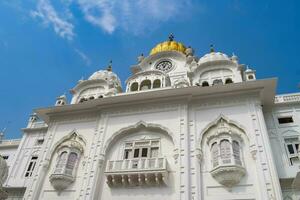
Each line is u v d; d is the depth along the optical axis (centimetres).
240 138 1986
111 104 2434
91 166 2131
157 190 1898
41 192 2167
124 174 1967
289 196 1789
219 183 1809
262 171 1755
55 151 2397
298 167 1906
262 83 2116
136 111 2361
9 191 2534
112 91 2706
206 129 2089
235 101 2172
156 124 2211
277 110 2256
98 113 2509
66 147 2347
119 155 2175
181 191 1806
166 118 2230
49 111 2609
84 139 2372
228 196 1744
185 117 2166
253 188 1734
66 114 2598
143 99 2350
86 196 1972
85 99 2911
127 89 2712
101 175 2094
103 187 2034
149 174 1920
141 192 1923
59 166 2231
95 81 3014
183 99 2278
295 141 2070
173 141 2072
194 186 1812
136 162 2030
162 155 2066
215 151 1945
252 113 2056
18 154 2833
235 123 2044
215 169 1828
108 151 2223
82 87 3025
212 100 2236
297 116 2183
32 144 2878
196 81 2548
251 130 1972
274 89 2119
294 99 2289
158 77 2722
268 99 2211
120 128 2292
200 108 2223
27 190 2177
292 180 1817
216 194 1773
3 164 1602
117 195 1959
